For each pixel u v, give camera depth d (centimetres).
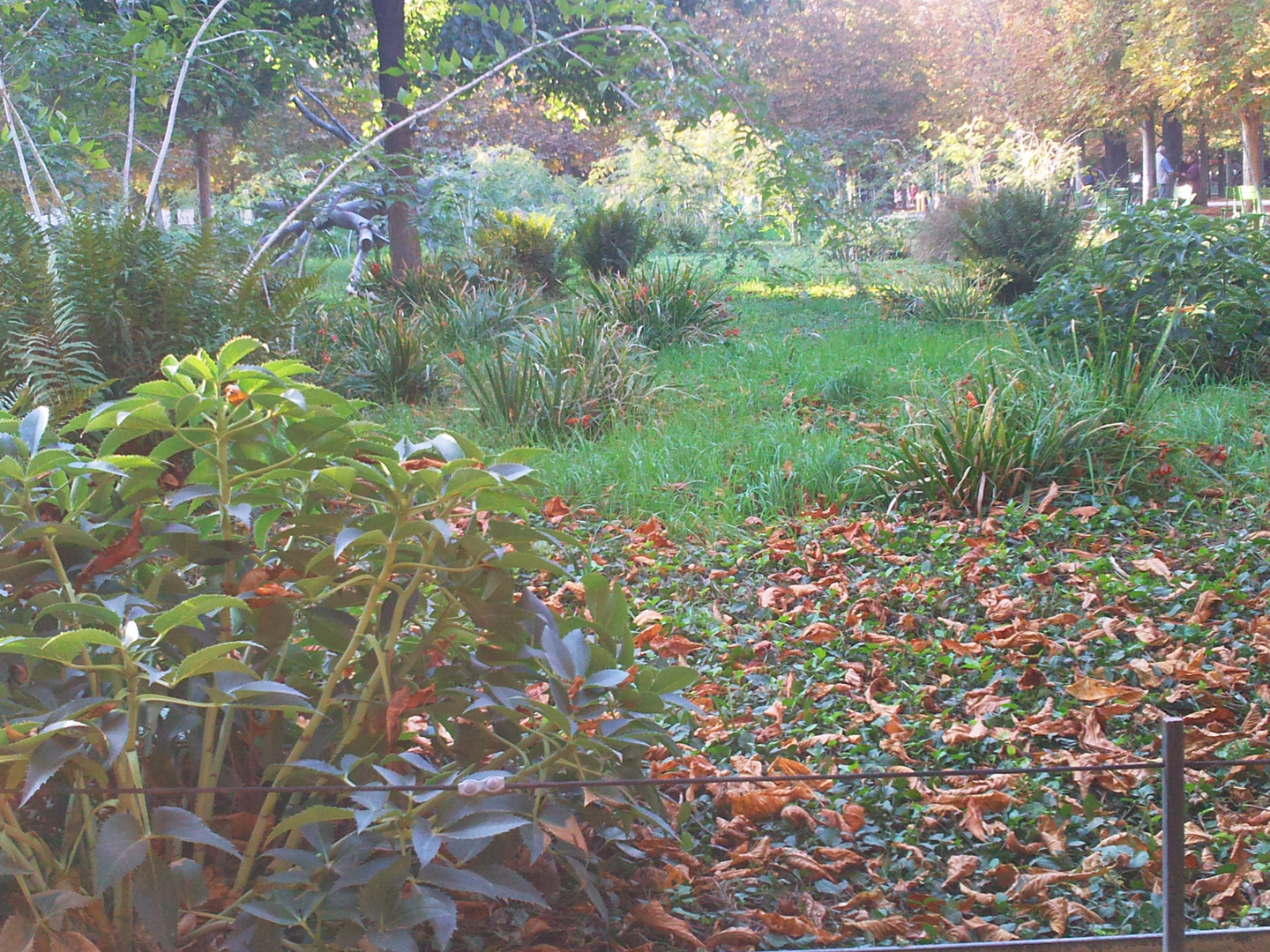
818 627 413
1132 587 430
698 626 436
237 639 227
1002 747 325
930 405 633
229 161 2423
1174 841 168
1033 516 524
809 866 266
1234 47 2422
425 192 1275
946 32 3394
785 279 1611
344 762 201
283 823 184
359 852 187
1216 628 392
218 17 1041
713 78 933
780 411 736
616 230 1595
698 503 575
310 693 224
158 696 183
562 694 207
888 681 371
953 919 248
